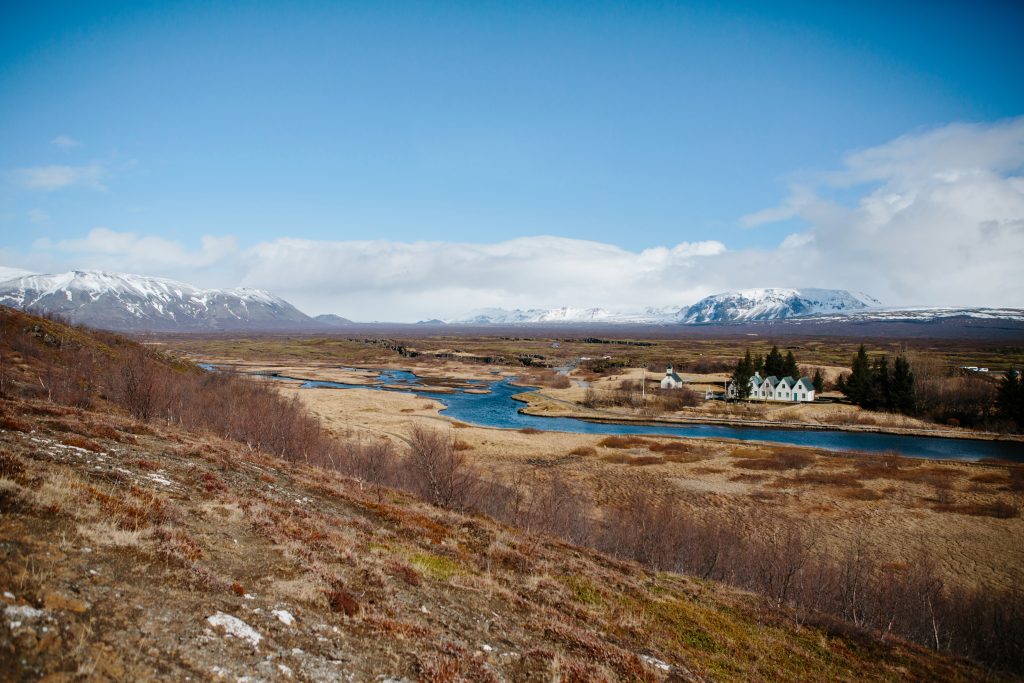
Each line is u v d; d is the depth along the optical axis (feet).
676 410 425.28
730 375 607.37
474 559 78.69
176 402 192.03
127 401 175.83
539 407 426.10
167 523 52.90
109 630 32.50
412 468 155.53
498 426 361.92
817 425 371.15
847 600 109.29
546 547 97.50
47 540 40.45
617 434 338.54
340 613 46.19
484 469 238.68
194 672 31.63
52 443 68.18
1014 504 201.46
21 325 227.20
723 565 126.82
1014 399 359.25
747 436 341.21
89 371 210.18
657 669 54.85
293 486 94.02
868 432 355.15
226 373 354.33
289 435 183.01
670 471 245.04
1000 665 91.81
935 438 338.13
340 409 379.35
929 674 73.46
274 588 46.70
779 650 71.51
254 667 34.14
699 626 73.26
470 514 121.29
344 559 60.03
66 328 263.29
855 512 192.85
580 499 189.06
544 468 245.24
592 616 66.18
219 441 135.33
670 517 153.69
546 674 46.78
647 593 82.64
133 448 82.69
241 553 53.01
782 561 126.11
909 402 405.80
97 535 44.11
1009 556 156.25
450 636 48.88
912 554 156.87
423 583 61.62
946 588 132.87
